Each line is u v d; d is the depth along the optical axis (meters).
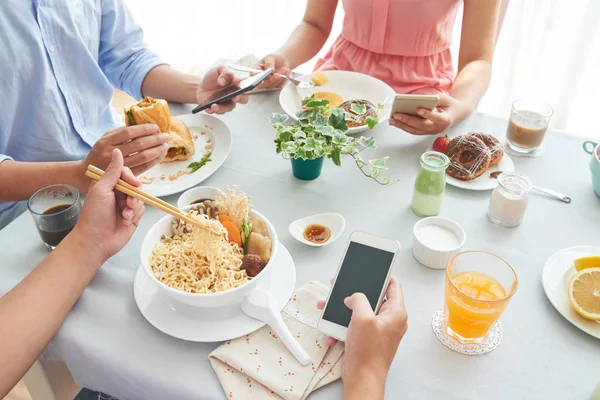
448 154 1.13
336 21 2.52
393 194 1.08
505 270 0.78
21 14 1.16
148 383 0.75
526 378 0.74
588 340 0.79
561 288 0.87
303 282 0.88
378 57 1.65
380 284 0.77
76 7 1.27
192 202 0.96
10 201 1.15
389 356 0.71
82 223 0.83
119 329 0.80
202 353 0.77
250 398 0.70
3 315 0.74
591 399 0.71
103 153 1.01
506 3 2.02
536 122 1.14
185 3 2.79
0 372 0.71
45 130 1.27
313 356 0.74
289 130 1.06
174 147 1.16
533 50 2.17
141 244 0.88
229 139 1.22
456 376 0.74
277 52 1.55
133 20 1.49
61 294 0.78
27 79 1.20
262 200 1.06
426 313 0.83
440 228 0.95
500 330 0.80
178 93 1.38
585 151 1.14
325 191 1.09
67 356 0.80
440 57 1.67
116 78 1.50
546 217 1.03
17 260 0.91
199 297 0.76
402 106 1.17
